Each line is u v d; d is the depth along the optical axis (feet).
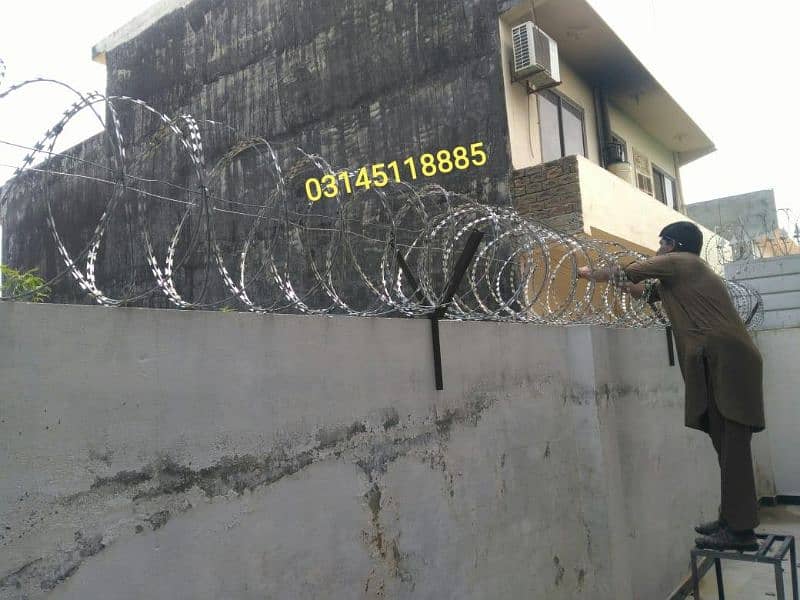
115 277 34.27
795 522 26.27
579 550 13.98
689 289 13.16
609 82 38.22
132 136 44.01
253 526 7.66
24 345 5.84
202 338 7.37
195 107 41.19
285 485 8.12
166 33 43.32
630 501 15.61
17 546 5.64
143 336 6.79
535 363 13.69
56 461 5.96
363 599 8.98
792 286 31.76
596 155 37.63
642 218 32.96
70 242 35.99
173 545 6.82
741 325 12.80
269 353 8.14
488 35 30.04
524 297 13.64
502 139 29.25
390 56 33.06
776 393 30.04
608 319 16.90
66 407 6.08
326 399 8.86
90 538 6.14
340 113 34.55
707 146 49.90
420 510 10.21
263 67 38.11
